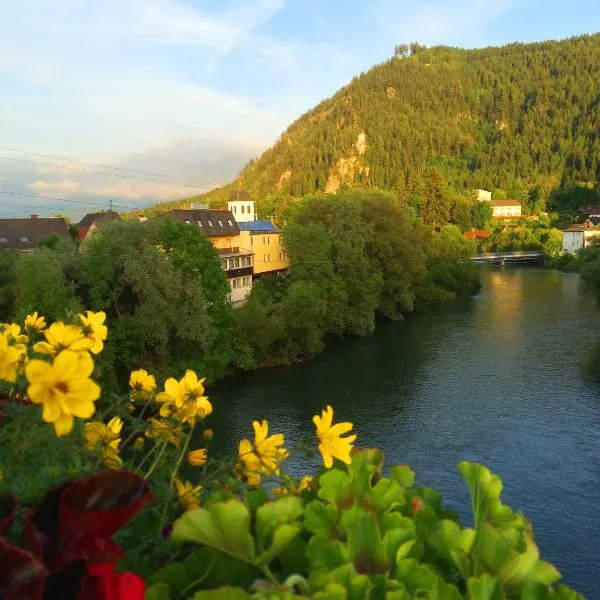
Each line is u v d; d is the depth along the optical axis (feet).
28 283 65.46
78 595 4.02
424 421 62.69
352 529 5.21
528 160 540.52
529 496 45.98
